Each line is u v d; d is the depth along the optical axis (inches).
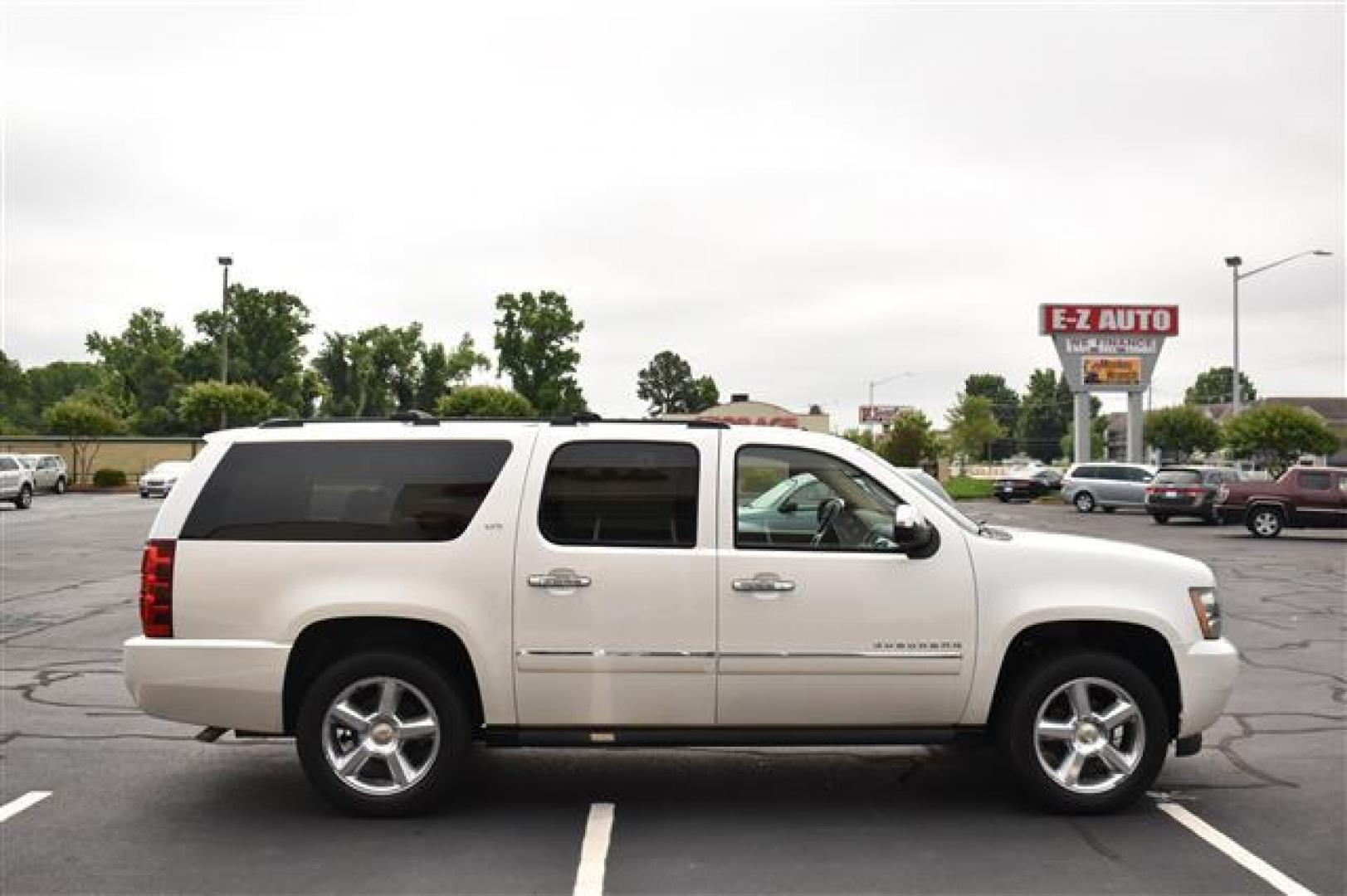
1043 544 239.1
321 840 219.9
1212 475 1284.4
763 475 238.8
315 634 234.4
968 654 231.3
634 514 232.4
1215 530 1200.2
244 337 3777.1
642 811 239.9
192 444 2421.3
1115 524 1299.2
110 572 725.9
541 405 3747.5
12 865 205.9
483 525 230.5
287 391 3791.8
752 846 217.3
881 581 231.0
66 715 329.4
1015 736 234.2
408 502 233.0
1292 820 234.2
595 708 229.0
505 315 3823.8
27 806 242.4
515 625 228.2
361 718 230.8
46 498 1852.9
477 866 205.8
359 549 230.4
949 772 270.8
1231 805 244.4
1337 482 1059.3
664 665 227.9
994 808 241.8
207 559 230.5
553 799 247.9
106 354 4249.5
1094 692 237.8
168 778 263.4
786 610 229.3
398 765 231.1
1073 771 235.3
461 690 232.1
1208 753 288.5
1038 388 6171.3
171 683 228.4
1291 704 348.8
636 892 193.8
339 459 235.3
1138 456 2011.6
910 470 435.5
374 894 192.4
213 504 233.6
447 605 227.9
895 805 244.4
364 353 4141.2
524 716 229.9
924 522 233.1
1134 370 1991.9
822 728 232.5
